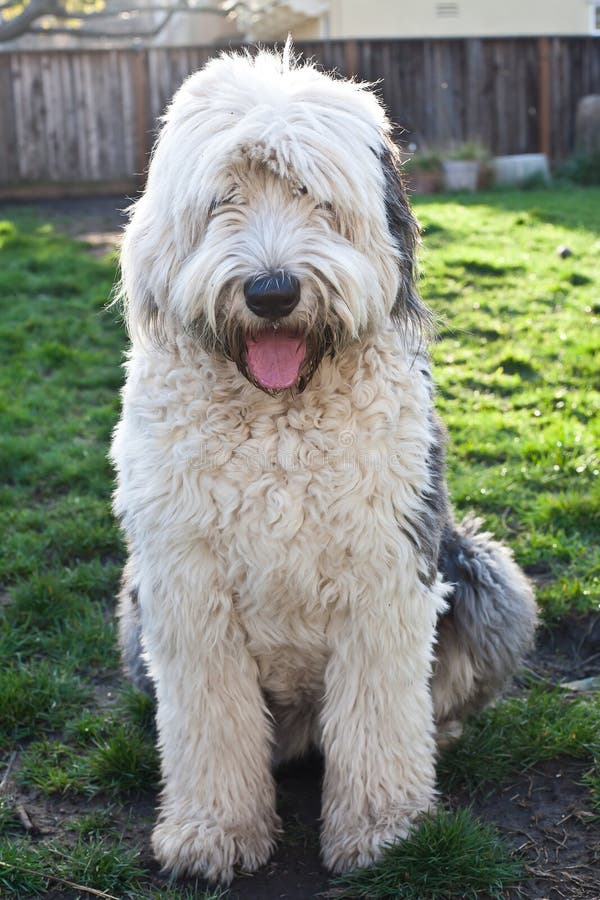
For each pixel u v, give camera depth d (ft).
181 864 9.93
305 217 8.90
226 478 9.12
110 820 10.83
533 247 33.47
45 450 20.26
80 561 16.43
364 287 8.82
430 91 54.75
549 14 61.67
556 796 11.01
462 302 27.66
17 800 11.19
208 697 9.93
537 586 14.94
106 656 13.84
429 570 9.80
